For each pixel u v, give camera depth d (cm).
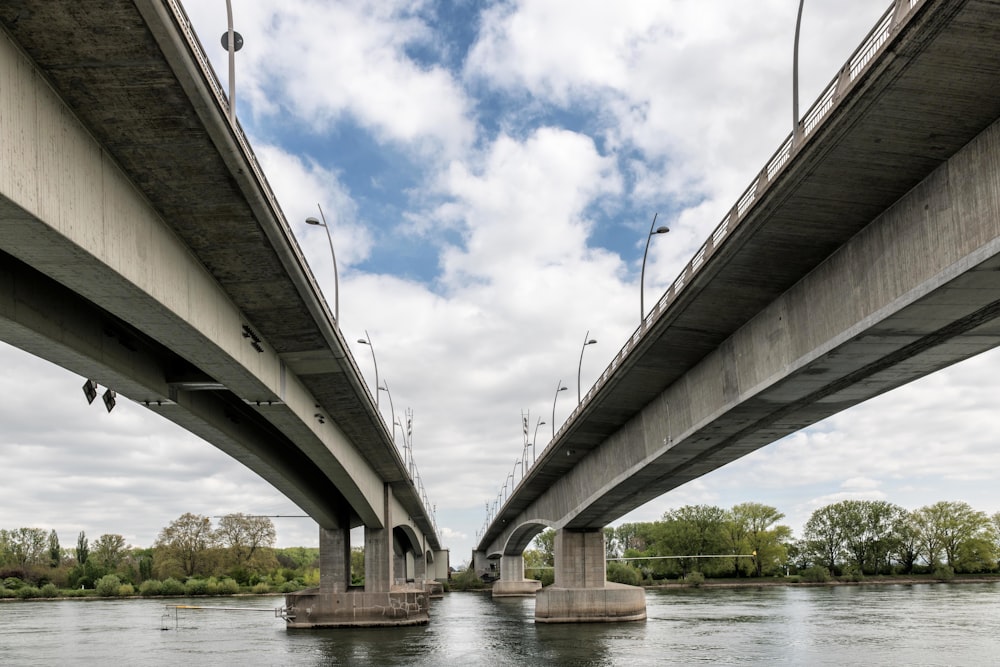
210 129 1972
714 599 10769
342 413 4838
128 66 1744
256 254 2662
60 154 1803
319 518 7081
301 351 3694
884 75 1886
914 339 2569
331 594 7181
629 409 4831
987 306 2289
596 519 6900
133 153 2047
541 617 7069
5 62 1600
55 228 1769
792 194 2377
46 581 15375
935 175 2214
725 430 3841
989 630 5912
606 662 4469
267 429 4916
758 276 2919
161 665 4806
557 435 5962
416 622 7431
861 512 15838
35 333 2423
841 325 2658
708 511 16225
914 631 5919
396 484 7756
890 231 2409
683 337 3562
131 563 16912
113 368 2950
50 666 4891
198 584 14350
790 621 6919
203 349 2905
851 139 2111
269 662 4806
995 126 1994
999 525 15588
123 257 2116
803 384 3059
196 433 4209
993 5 1675
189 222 2417
